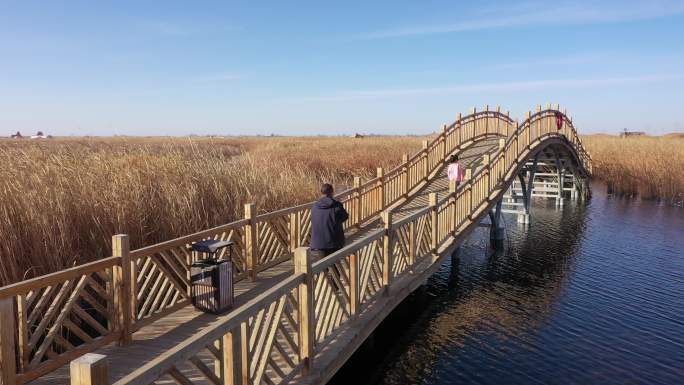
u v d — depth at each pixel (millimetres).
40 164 8984
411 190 16000
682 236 16531
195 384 4543
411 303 10289
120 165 10078
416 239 9016
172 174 10438
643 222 18938
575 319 9344
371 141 47938
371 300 6852
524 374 7203
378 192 13648
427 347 8203
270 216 8734
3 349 4195
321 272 5344
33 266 6367
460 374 7238
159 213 9039
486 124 23109
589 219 19844
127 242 5570
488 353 7941
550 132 21812
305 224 10242
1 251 6234
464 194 12234
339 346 5637
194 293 6727
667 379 6980
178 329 6004
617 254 14281
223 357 3600
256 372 4109
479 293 11047
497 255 14398
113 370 4836
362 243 6359
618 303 10227
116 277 5480
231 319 3564
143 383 2672
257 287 7707
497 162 15438
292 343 4727
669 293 10805
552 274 12445
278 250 9227
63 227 7121
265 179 12984
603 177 33219
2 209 6645
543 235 17016
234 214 10656
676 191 23750
